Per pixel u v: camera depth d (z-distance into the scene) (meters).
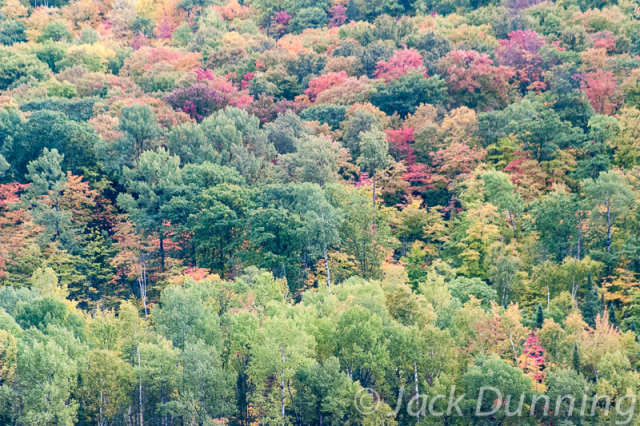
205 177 99.25
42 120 107.44
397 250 99.69
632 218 88.94
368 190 102.38
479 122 114.50
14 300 75.25
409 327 68.25
